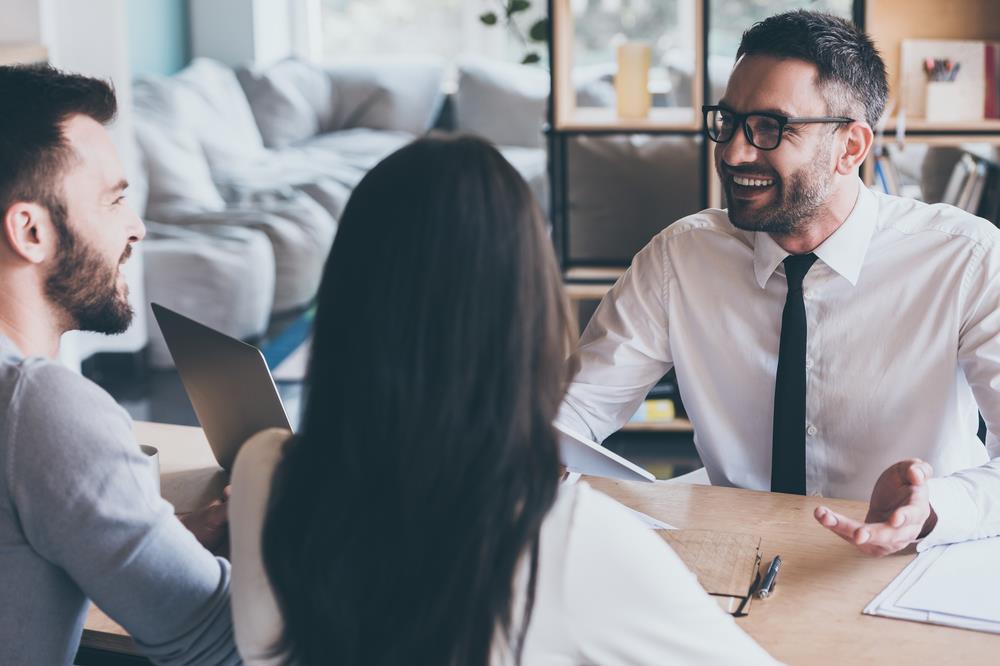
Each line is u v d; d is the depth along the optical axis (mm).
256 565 946
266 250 4953
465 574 836
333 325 864
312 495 873
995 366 1736
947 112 3473
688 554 1440
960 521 1461
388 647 861
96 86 1283
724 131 1754
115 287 1319
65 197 1244
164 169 5180
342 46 8211
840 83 1677
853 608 1324
